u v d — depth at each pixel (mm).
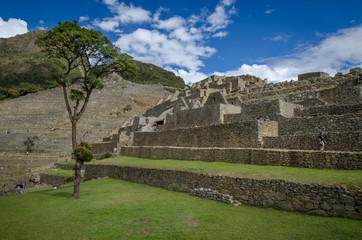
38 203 18062
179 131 31812
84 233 11414
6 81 151000
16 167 48000
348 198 10609
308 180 12516
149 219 12688
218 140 25938
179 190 19281
